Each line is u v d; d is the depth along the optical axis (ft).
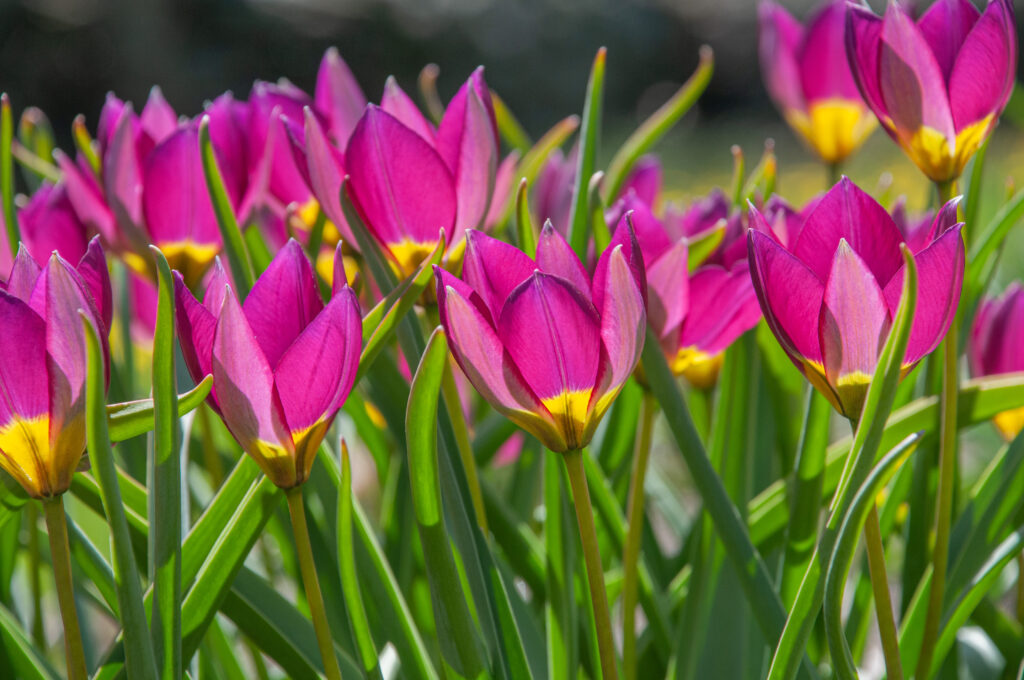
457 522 2.46
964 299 2.63
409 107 2.57
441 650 2.40
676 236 2.77
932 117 2.44
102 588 2.47
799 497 2.54
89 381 2.22
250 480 2.42
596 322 2.29
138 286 3.06
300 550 2.32
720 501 2.45
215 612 2.40
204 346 2.30
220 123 2.65
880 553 2.34
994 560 2.48
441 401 2.52
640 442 2.53
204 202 2.65
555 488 2.55
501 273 2.32
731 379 2.62
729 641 2.62
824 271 2.35
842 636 2.30
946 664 2.72
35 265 2.32
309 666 2.53
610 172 2.97
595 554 2.33
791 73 3.17
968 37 2.42
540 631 2.64
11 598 2.81
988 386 2.63
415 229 2.48
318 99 2.70
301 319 2.33
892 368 2.25
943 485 2.47
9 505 2.43
